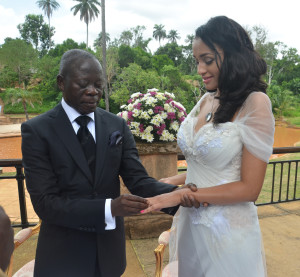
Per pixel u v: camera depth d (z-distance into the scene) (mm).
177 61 74312
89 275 1246
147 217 2967
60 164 1170
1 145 23203
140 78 36719
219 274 1320
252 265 1323
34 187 1142
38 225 1870
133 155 1443
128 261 2555
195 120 1450
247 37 1270
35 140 1162
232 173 1288
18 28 83188
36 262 1281
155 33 95750
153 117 2758
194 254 1442
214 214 1337
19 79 50875
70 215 1091
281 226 3248
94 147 1250
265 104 1206
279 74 60188
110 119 1387
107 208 1084
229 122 1256
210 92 1462
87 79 1134
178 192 1238
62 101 1263
